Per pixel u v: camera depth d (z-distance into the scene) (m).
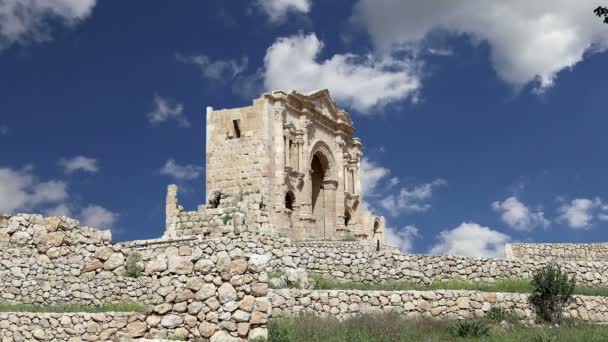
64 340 23.52
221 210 48.44
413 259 33.78
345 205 71.31
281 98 62.28
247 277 19.02
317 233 69.25
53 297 29.44
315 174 70.56
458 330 24.80
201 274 19.25
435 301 28.55
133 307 27.16
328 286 31.05
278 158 61.72
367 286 31.84
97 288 29.16
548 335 23.75
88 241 30.48
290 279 30.22
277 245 34.75
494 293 29.02
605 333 24.45
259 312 18.77
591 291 31.78
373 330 24.02
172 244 36.34
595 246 41.53
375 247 43.09
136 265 29.59
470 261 34.00
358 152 74.19
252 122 61.78
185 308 19.11
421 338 23.73
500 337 24.00
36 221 30.86
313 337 22.95
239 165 61.47
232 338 18.62
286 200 63.59
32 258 30.23
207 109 63.50
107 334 23.08
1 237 30.61
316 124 67.81
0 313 24.55
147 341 18.38
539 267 33.97
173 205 49.50
